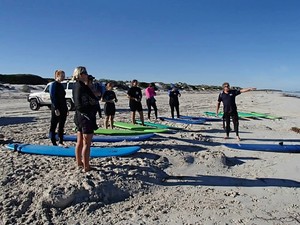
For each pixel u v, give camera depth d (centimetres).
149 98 1493
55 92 793
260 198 608
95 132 1045
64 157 742
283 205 580
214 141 1076
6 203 509
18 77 5503
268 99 3809
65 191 541
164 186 646
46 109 2103
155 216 522
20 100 2952
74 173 614
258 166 809
